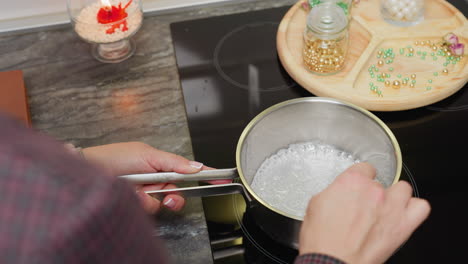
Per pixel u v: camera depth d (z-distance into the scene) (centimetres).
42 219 19
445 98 84
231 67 91
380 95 82
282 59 89
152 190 69
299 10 98
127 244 21
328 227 42
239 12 102
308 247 41
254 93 86
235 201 71
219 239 67
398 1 92
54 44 99
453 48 87
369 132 69
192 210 70
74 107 86
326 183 71
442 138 78
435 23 93
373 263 43
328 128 73
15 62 95
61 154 20
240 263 64
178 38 97
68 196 19
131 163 70
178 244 67
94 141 81
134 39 98
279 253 65
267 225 62
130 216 21
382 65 88
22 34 101
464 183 71
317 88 84
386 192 46
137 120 84
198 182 72
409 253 63
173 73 91
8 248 18
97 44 97
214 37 97
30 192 19
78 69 93
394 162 63
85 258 20
